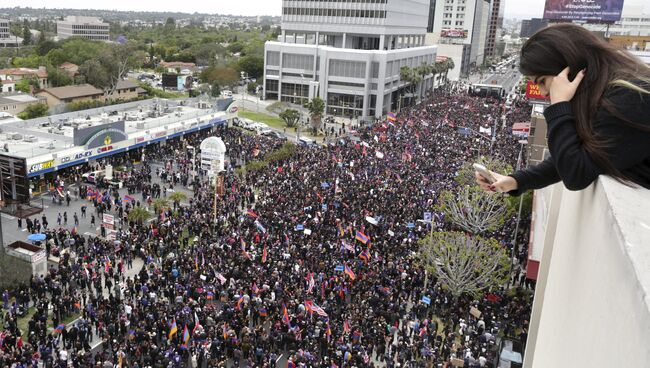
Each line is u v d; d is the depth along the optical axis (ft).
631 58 11.63
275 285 102.94
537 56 12.66
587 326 10.14
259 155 217.97
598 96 11.12
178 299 98.37
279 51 372.58
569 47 12.02
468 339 91.56
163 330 90.38
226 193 167.32
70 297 100.68
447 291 108.37
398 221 142.20
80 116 241.35
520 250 133.80
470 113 332.60
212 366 80.07
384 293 103.96
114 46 421.59
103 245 124.98
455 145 235.20
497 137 257.96
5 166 139.95
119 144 204.13
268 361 83.66
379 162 203.82
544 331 17.57
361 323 95.35
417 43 474.08
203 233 131.44
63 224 147.64
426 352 86.48
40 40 555.28
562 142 11.41
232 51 654.94
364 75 346.74
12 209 151.84
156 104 284.61
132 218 139.03
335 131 308.19
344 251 121.90
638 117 10.23
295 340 89.56
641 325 6.66
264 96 389.60
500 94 420.36
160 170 203.21
